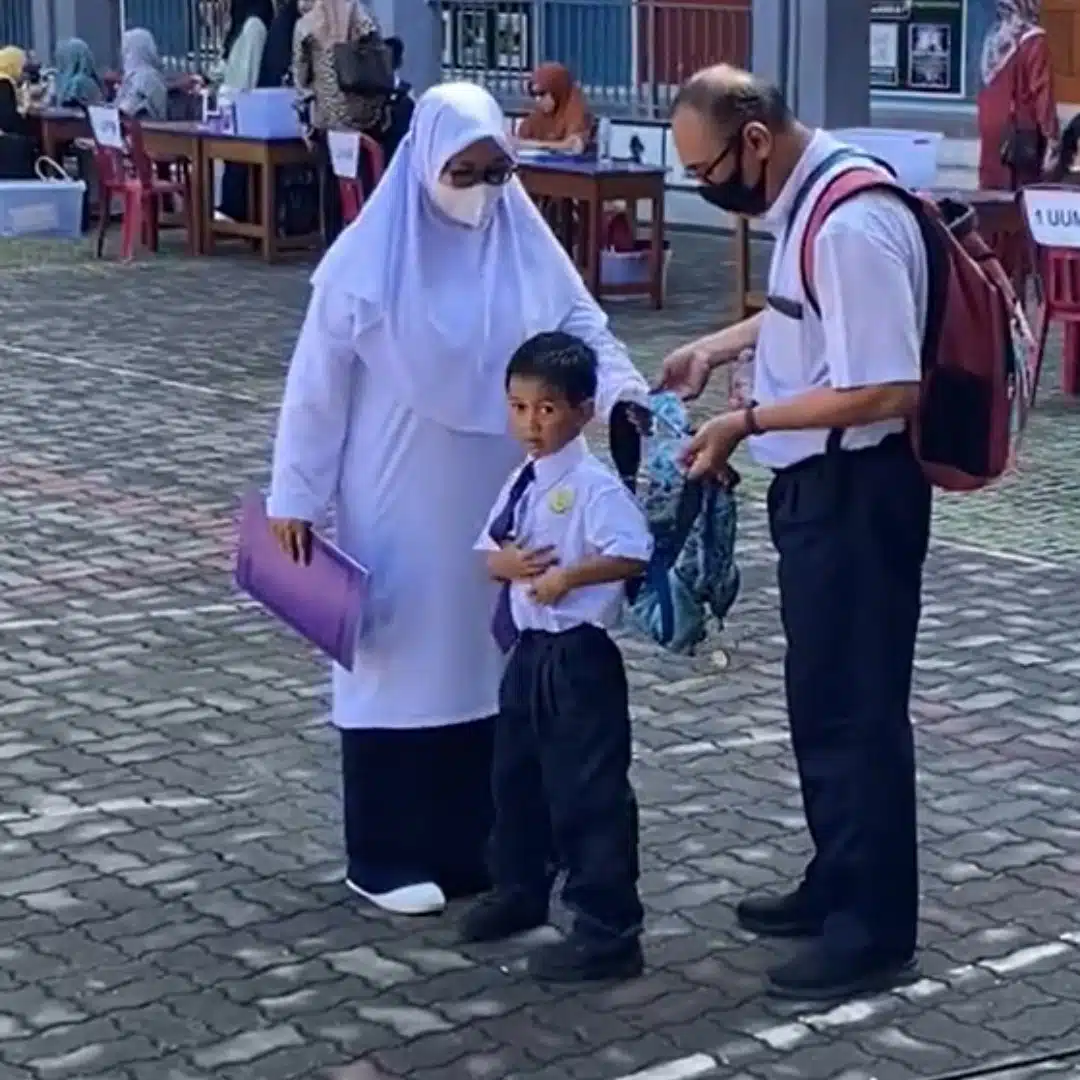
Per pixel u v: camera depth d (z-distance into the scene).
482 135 4.96
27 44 23.06
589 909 5.04
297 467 5.15
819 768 4.93
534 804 5.17
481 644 5.32
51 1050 4.76
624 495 4.91
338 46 15.47
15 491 9.52
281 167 16.08
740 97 4.68
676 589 4.92
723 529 4.93
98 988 5.05
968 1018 4.88
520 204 5.24
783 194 4.72
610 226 14.38
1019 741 6.60
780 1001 4.96
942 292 4.64
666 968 5.12
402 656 5.28
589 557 4.89
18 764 6.42
